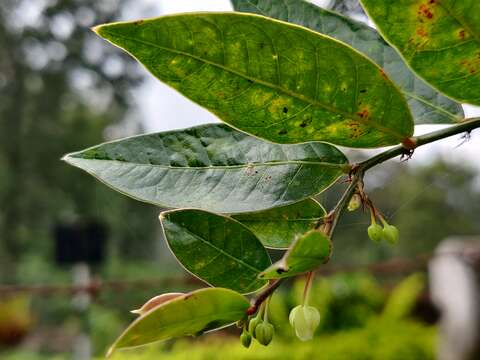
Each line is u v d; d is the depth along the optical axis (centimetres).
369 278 207
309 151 21
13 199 511
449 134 19
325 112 18
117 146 20
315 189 20
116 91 510
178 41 17
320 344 165
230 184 20
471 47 17
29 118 524
